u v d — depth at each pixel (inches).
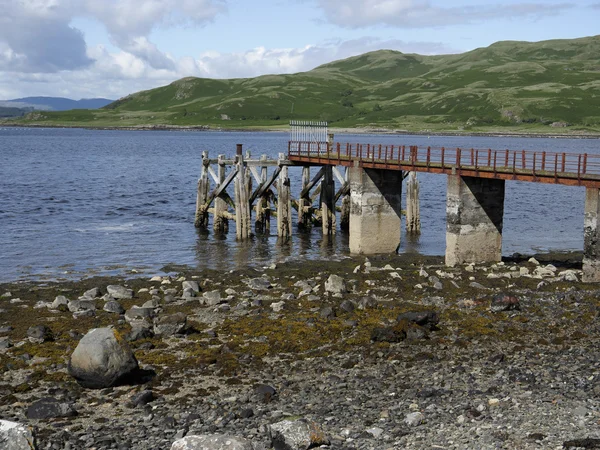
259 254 1937.7
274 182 2340.1
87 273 1668.3
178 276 1549.0
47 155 6501.0
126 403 785.6
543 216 2839.6
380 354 956.0
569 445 611.2
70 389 834.8
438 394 782.5
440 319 1131.3
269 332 1075.3
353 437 659.4
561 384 804.0
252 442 629.3
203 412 753.6
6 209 2787.9
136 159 6048.2
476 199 1644.9
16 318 1175.6
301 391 817.5
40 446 658.2
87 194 3361.2
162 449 649.0
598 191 1366.9
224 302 1284.4
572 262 1722.4
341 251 1969.7
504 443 626.2
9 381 871.1
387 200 1915.6
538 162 4018.2
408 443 637.9
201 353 975.6
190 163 5625.0
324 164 2048.5
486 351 966.4
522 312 1171.3
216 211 2301.9
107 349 840.3
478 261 1670.8
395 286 1389.0
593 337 1031.6
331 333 1066.7
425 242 2171.5
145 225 2453.2
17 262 1790.1
